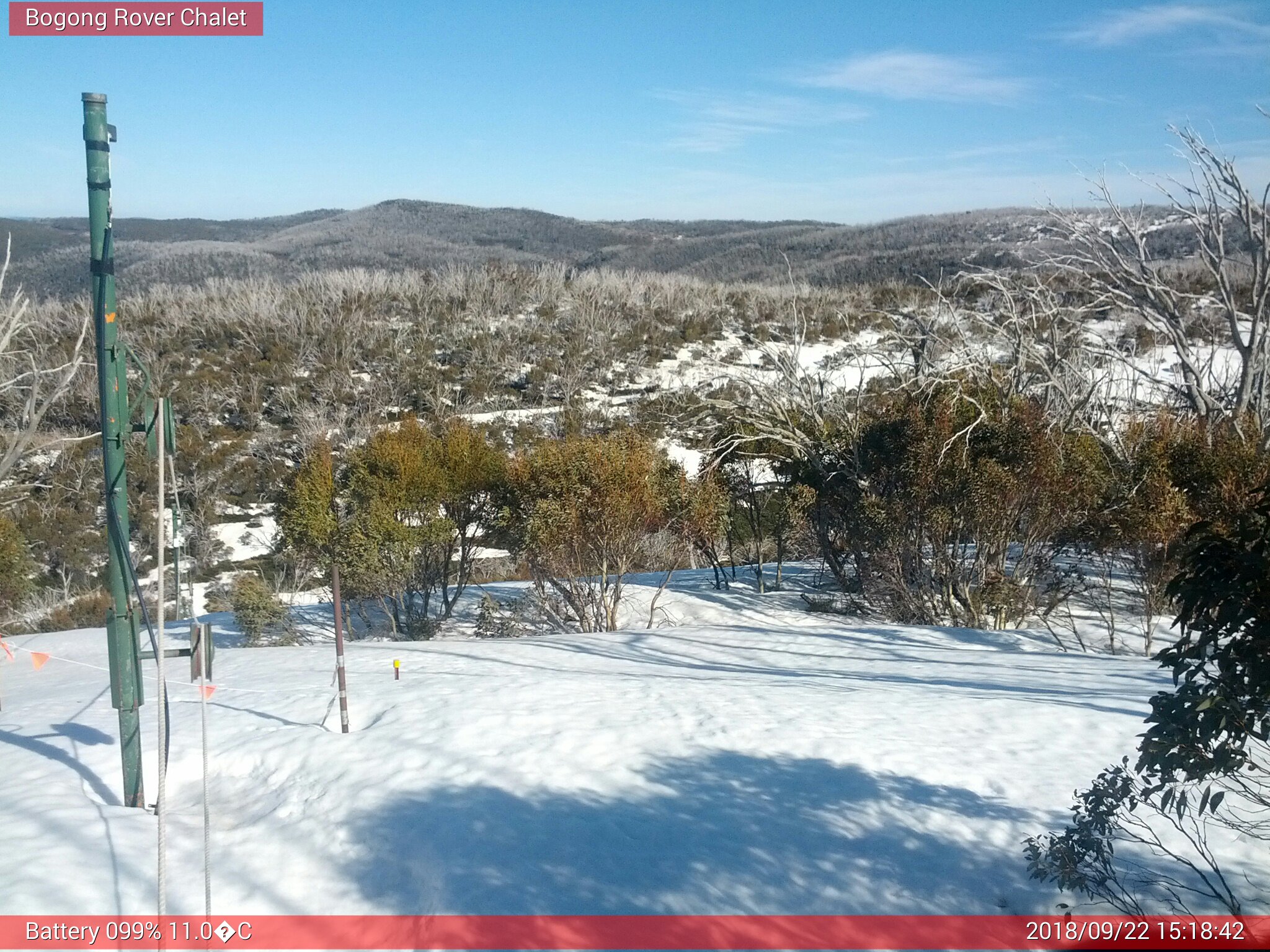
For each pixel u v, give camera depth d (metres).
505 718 10.11
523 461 23.56
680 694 11.58
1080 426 23.12
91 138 7.15
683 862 6.89
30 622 29.59
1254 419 21.72
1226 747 4.91
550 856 6.93
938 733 9.64
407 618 24.05
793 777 8.38
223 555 35.12
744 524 33.94
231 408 47.41
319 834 7.55
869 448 23.11
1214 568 4.64
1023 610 20.52
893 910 6.38
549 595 24.06
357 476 24.38
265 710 10.92
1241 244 26.30
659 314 65.12
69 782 8.66
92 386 42.84
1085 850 6.01
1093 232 24.84
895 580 21.70
